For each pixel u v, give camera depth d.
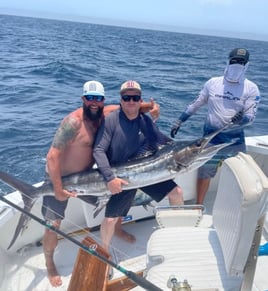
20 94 11.47
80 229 3.60
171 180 3.26
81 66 18.72
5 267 3.09
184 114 3.96
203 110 9.73
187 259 2.51
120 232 3.55
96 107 2.82
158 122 8.56
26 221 2.97
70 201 3.49
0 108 9.54
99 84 2.84
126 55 28.83
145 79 16.48
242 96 3.59
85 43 38.50
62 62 19.19
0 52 23.31
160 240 2.72
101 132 2.92
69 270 3.14
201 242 2.67
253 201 1.96
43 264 3.18
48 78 14.88
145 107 3.05
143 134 3.06
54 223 2.98
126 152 3.02
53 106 10.10
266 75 22.67
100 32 75.19
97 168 3.04
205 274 2.38
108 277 2.61
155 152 3.12
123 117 2.93
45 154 6.33
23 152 6.38
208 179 3.92
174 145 3.13
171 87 14.64
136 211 3.71
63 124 2.84
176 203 3.24
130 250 3.44
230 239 2.20
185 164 3.07
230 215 2.25
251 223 2.00
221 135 3.69
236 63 3.51
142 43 48.41
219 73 20.91
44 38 40.78
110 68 19.58
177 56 32.28
